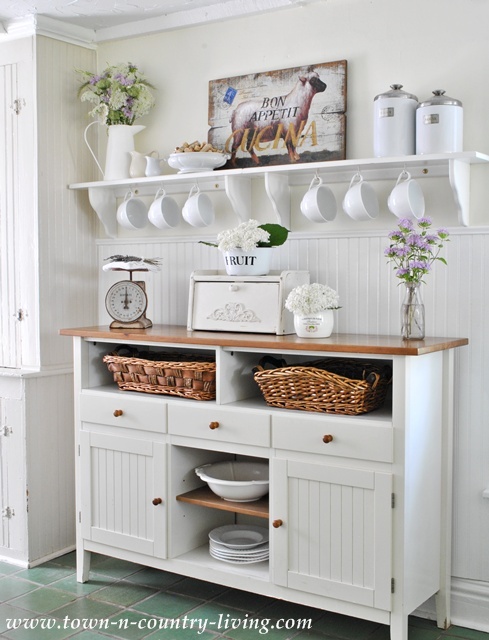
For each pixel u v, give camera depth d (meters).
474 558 2.81
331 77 3.00
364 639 2.67
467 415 2.80
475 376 2.78
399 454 2.42
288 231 3.01
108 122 3.45
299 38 3.09
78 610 2.90
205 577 2.85
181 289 3.44
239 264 2.96
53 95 3.46
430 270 2.84
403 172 2.80
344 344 2.50
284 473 2.63
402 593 2.44
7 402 3.39
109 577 3.23
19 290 3.48
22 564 3.37
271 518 2.68
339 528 2.54
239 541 3.04
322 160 3.03
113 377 3.31
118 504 3.05
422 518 2.58
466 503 2.81
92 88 3.60
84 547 3.17
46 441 3.43
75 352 3.17
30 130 3.41
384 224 2.94
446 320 2.82
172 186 3.40
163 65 3.45
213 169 3.23
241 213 3.16
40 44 3.39
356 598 2.52
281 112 3.12
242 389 2.88
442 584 2.76
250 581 2.74
